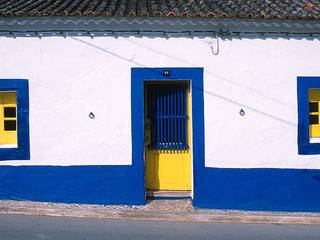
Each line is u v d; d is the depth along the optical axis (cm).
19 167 918
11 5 962
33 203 902
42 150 920
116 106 921
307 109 940
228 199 926
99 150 921
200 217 859
